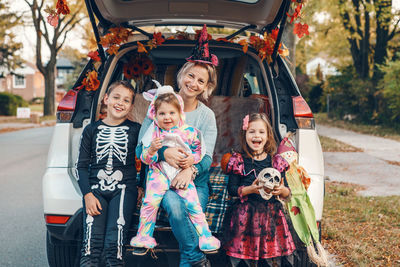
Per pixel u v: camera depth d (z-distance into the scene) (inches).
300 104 135.4
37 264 171.6
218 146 159.2
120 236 118.8
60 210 124.0
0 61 1462.8
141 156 120.6
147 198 118.3
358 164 405.7
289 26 322.7
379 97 865.5
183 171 120.1
